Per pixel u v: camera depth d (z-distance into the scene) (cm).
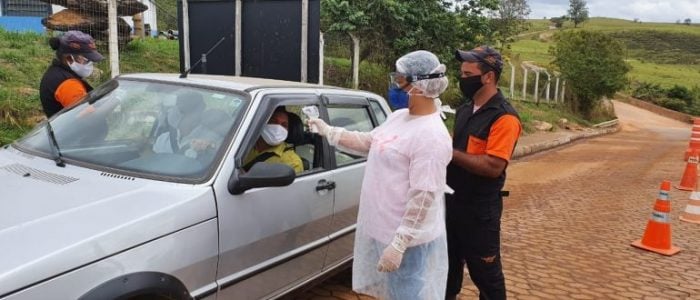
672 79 7369
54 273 222
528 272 541
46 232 237
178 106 346
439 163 267
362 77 1413
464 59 340
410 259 283
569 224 741
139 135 337
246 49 884
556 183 1075
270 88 361
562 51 3306
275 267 334
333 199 382
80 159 325
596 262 583
